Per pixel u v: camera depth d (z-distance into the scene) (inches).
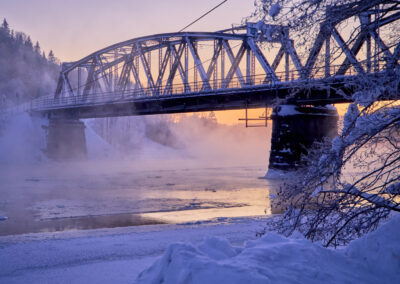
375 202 235.9
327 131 1571.1
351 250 176.2
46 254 346.3
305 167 257.0
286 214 265.4
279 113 1531.7
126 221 671.1
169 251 151.4
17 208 856.3
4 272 290.2
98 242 400.2
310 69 250.4
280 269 144.4
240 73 1690.5
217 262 140.7
